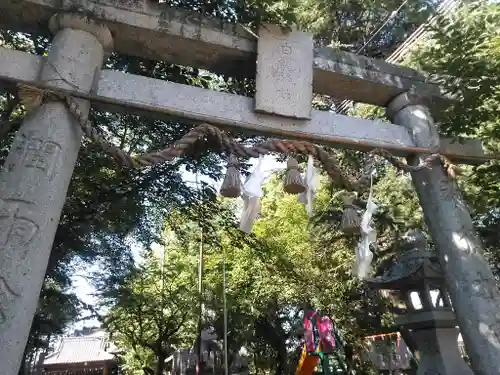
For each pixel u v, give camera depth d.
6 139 8.00
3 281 3.73
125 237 11.30
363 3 12.34
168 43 5.69
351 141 5.72
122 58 7.71
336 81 6.36
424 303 8.01
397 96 6.61
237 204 14.77
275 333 17.27
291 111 5.55
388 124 6.18
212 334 17.03
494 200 8.43
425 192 6.11
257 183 5.03
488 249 10.45
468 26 6.23
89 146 8.51
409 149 5.95
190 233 14.34
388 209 11.59
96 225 9.69
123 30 5.45
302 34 6.10
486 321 5.08
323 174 12.86
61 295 11.27
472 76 6.16
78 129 4.72
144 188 10.10
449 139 6.36
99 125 9.48
